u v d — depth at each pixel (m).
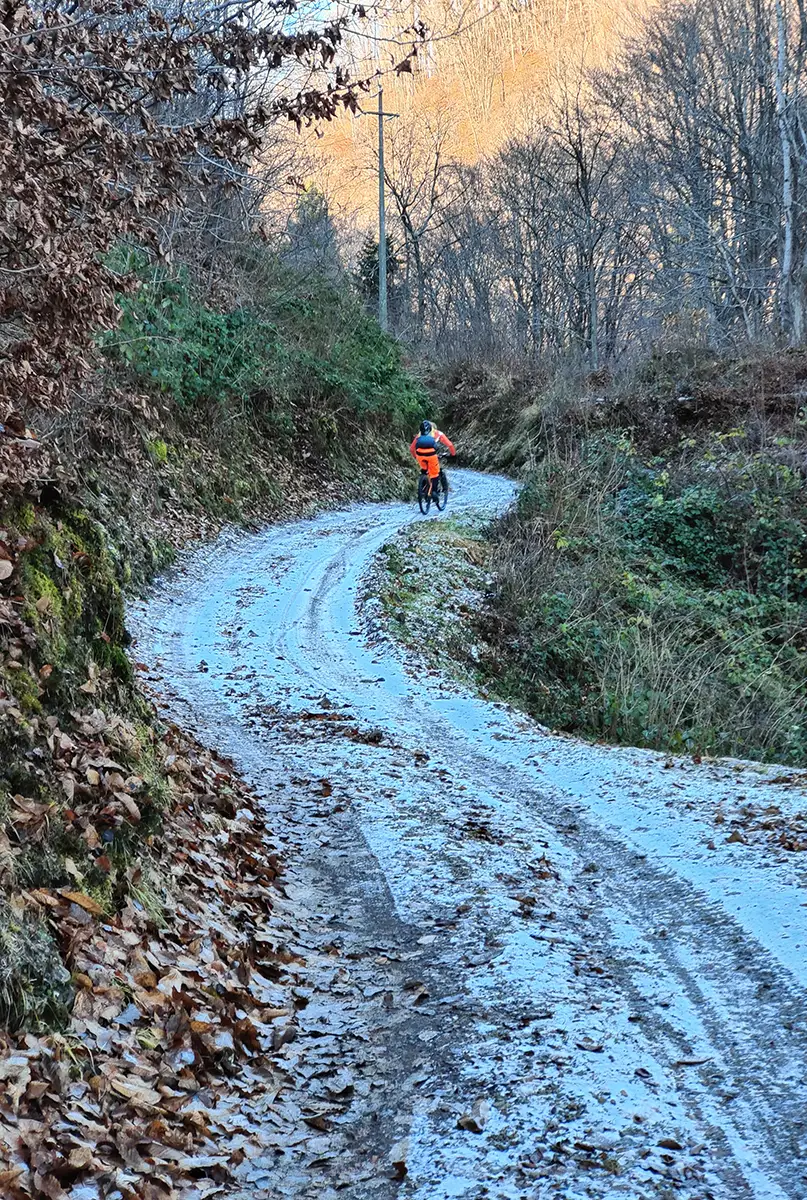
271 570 18.62
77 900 4.70
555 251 52.41
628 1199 3.52
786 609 18.44
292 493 24.72
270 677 12.83
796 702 15.19
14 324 7.20
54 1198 3.21
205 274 22.98
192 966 5.12
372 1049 4.88
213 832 6.95
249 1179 3.82
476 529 22.78
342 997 5.46
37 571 6.17
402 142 67.44
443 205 66.62
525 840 7.90
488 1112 4.18
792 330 30.59
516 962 5.60
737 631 17.73
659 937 6.07
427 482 24.66
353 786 9.02
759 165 38.12
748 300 38.59
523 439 34.34
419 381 40.91
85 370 6.76
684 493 21.09
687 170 41.97
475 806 8.69
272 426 25.36
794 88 34.97
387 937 6.20
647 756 10.12
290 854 7.59
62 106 5.80
